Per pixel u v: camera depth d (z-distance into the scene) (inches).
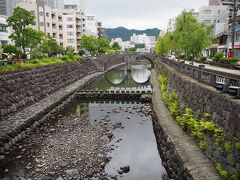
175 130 609.6
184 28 1389.0
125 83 2108.8
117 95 1362.0
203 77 615.8
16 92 919.7
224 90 458.0
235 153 353.7
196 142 511.5
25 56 1486.2
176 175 472.7
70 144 681.0
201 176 375.2
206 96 515.5
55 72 1472.7
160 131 670.5
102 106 1235.2
